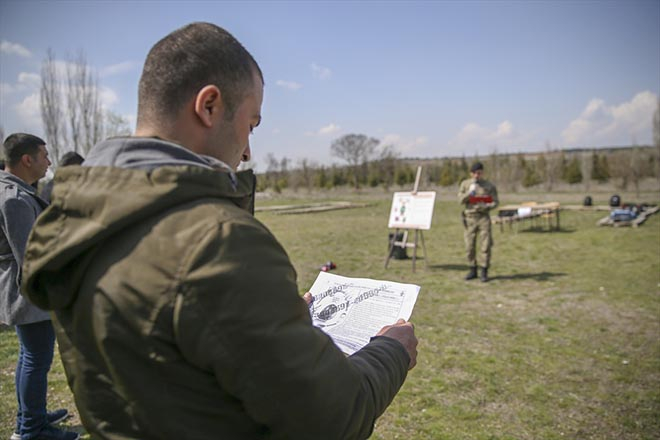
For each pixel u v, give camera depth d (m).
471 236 8.20
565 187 39.44
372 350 1.13
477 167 8.02
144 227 0.87
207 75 1.01
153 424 0.86
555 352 4.86
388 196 43.25
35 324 2.93
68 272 0.92
